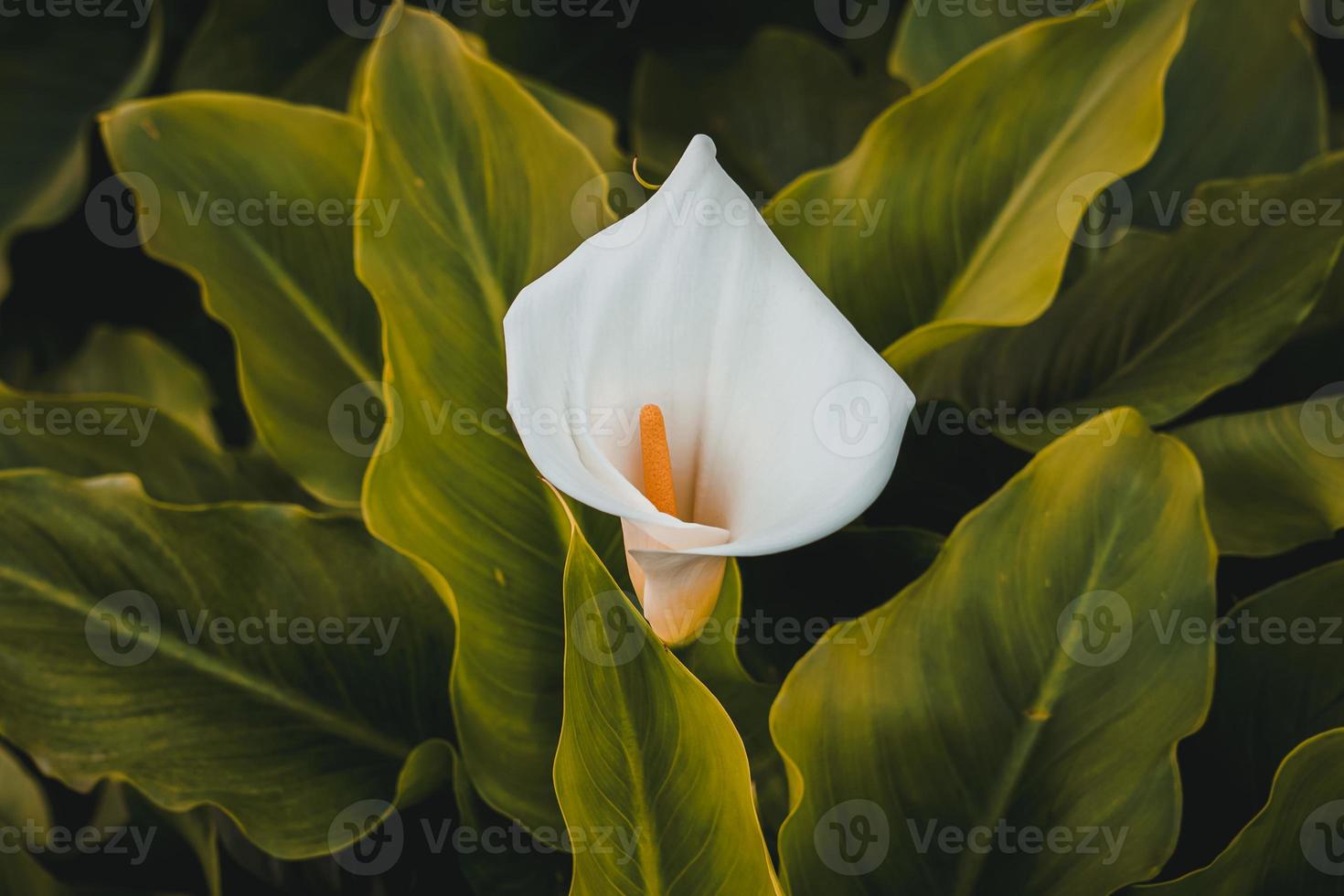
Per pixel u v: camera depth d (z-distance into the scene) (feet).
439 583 4.02
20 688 4.09
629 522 3.72
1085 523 3.96
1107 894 3.91
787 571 4.33
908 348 4.14
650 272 3.68
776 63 5.08
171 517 4.20
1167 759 3.91
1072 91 4.22
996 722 3.95
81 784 4.07
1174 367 4.40
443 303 4.16
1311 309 4.35
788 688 3.94
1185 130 4.81
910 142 4.25
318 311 4.48
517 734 4.11
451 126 4.18
